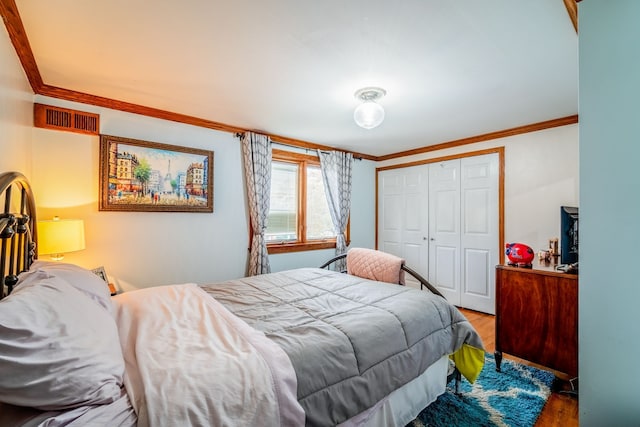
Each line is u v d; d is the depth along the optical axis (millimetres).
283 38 1588
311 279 2371
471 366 1849
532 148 3137
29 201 1638
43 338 787
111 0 1297
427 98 2385
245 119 2947
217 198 3125
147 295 1727
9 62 1527
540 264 2369
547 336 2039
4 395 701
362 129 3279
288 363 1082
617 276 947
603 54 976
